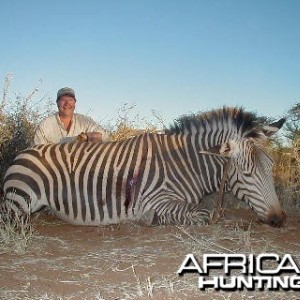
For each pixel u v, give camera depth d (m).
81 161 3.17
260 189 2.97
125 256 2.47
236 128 3.11
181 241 2.68
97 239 2.80
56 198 3.14
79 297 1.99
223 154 2.99
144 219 3.06
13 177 3.12
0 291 2.04
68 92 3.67
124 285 2.11
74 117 3.76
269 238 2.78
